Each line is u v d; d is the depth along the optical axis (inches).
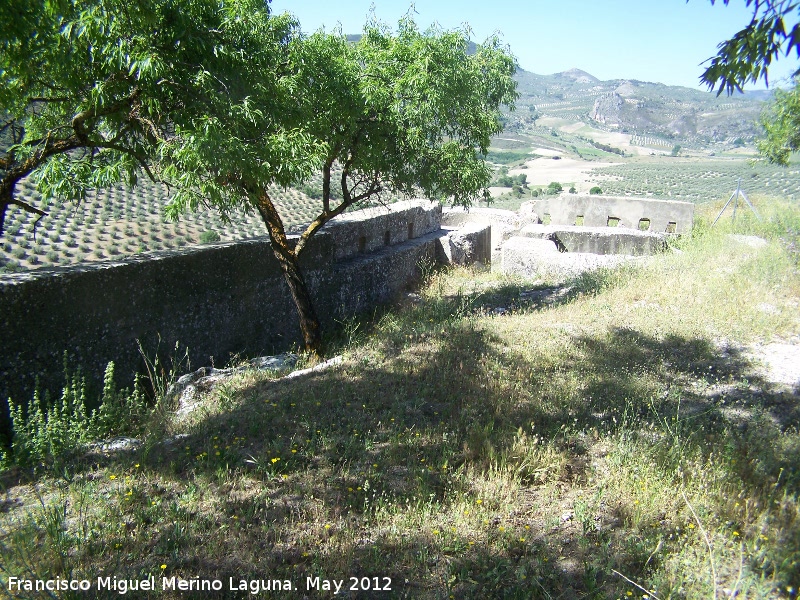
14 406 233.9
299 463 172.4
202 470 170.9
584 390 222.2
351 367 257.8
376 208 555.5
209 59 240.5
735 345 262.4
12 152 233.0
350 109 305.4
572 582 123.6
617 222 639.1
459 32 320.2
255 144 256.4
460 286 493.4
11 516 155.6
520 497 155.0
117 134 247.3
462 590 121.6
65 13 199.3
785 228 488.7
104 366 268.7
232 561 130.6
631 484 156.9
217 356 331.9
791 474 156.0
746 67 149.5
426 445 181.3
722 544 130.9
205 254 319.6
